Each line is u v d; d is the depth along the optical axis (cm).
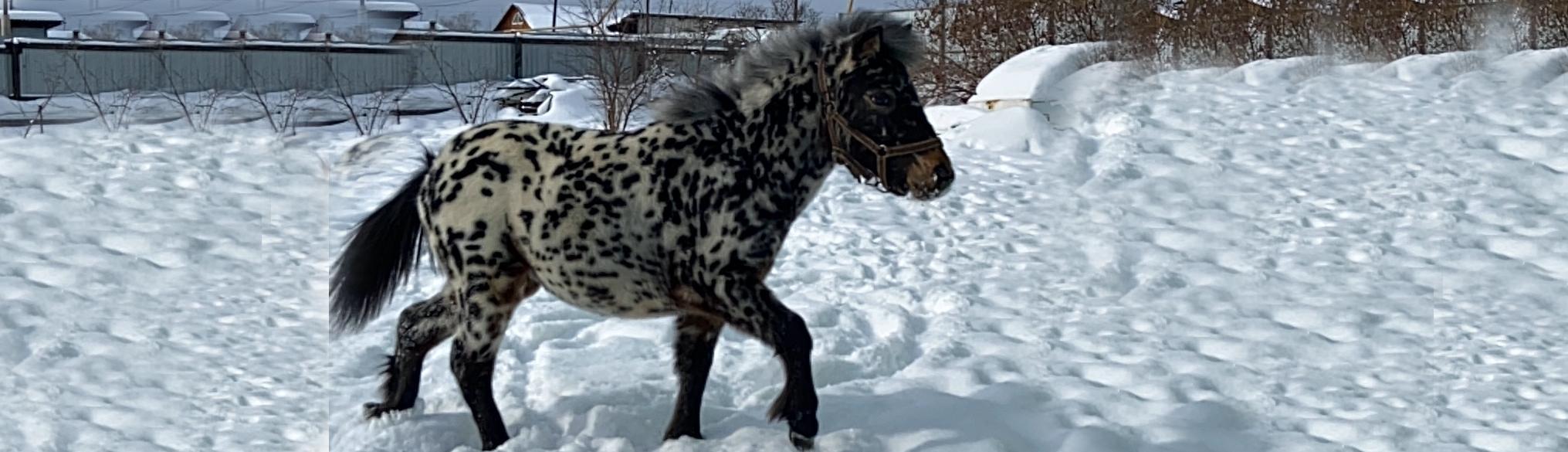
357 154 1443
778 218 545
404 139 1573
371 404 630
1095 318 844
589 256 542
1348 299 884
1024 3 1867
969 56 1898
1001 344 782
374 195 1191
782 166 547
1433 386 708
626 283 547
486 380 572
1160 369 731
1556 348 777
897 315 830
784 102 549
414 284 895
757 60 554
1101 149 1334
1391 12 1817
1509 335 802
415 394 616
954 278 939
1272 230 1056
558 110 2075
